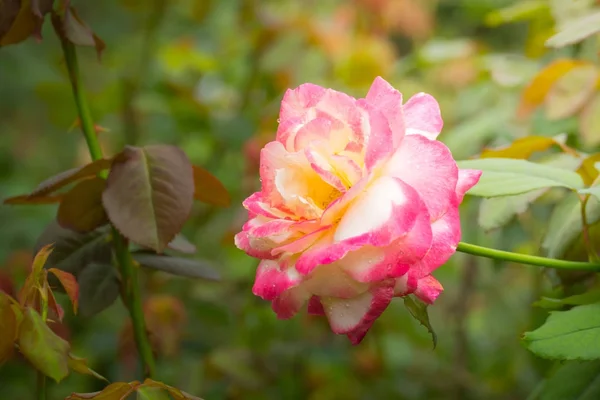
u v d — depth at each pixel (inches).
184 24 57.6
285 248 19.2
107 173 25.3
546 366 32.4
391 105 20.1
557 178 22.9
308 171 19.8
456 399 45.0
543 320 34.1
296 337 45.0
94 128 25.9
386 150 19.3
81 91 25.2
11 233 57.4
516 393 46.1
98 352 40.4
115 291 25.1
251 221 20.0
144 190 23.5
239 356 42.0
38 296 20.7
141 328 25.4
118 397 20.9
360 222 19.1
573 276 24.7
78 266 25.2
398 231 18.8
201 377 41.0
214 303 41.3
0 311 19.6
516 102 34.0
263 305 42.4
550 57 34.9
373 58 45.0
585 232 22.6
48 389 41.3
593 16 26.5
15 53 67.0
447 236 19.6
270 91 45.9
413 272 19.5
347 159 19.3
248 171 40.5
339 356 41.7
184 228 43.8
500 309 53.2
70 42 24.9
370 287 19.5
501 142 32.9
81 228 24.7
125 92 44.3
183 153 24.0
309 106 20.9
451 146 33.7
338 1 58.7
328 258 18.7
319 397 42.9
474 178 20.3
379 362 43.2
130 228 23.1
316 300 20.7
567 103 27.9
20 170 65.9
